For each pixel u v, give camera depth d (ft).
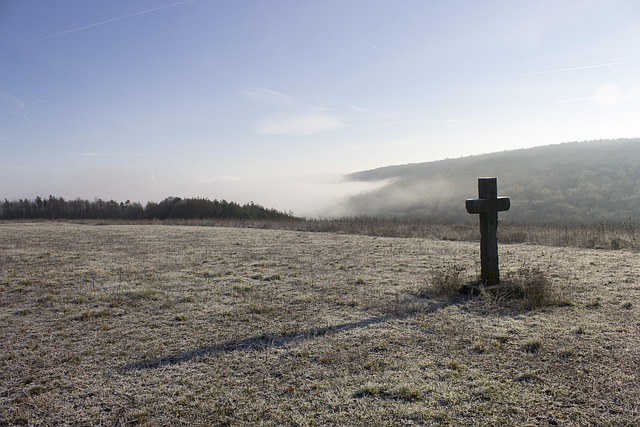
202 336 22.15
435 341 20.39
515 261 41.14
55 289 32.99
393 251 50.29
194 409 14.75
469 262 41.52
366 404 14.71
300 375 17.21
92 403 15.38
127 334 22.70
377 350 19.57
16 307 28.25
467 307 25.82
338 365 18.02
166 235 76.64
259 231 84.89
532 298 25.88
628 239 52.08
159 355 19.69
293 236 72.59
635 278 32.14
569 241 53.36
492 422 13.39
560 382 15.83
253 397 15.49
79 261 46.44
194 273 39.01
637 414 13.55
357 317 24.76
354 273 37.52
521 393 15.11
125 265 43.60
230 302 28.71
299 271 39.17
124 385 16.71
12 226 103.30
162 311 26.86
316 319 24.54
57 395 15.99
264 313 26.02
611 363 17.28
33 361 19.27
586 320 22.79
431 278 33.63
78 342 21.57
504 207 29.22
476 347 19.44
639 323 22.03
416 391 15.26
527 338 20.34
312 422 13.71
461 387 15.67
